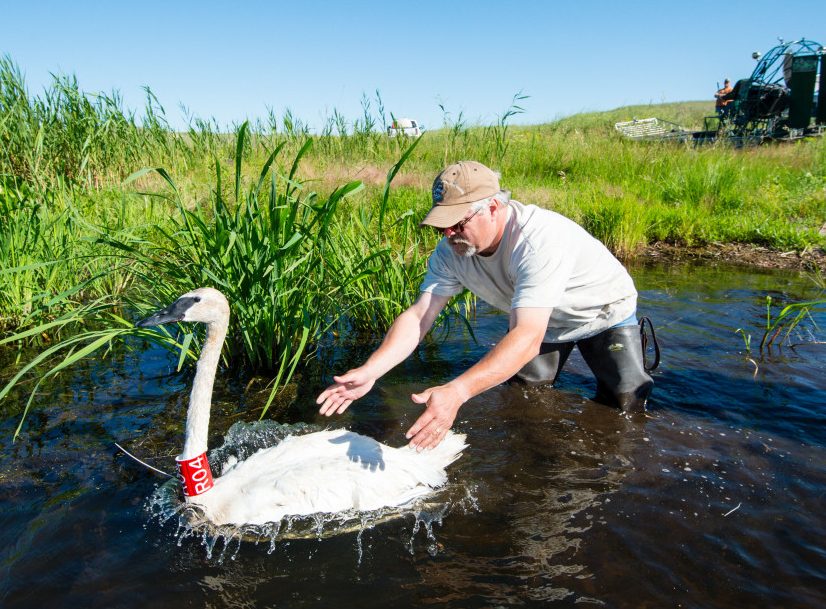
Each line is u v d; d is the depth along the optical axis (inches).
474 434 148.5
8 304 204.5
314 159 437.7
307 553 107.7
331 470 123.6
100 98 356.5
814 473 131.0
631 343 154.8
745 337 206.5
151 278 188.2
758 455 138.3
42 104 330.0
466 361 193.0
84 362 188.7
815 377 176.9
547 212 128.1
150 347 201.8
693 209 405.4
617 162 517.0
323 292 191.9
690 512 118.1
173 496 123.0
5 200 228.8
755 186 455.5
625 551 107.0
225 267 171.2
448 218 117.2
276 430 152.1
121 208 275.7
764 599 96.0
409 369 187.6
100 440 144.3
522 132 645.3
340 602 95.5
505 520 116.6
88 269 243.0
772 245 353.7
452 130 436.5
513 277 129.3
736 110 673.0
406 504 122.4
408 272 215.2
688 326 222.4
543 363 168.2
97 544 108.7
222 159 397.7
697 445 142.6
